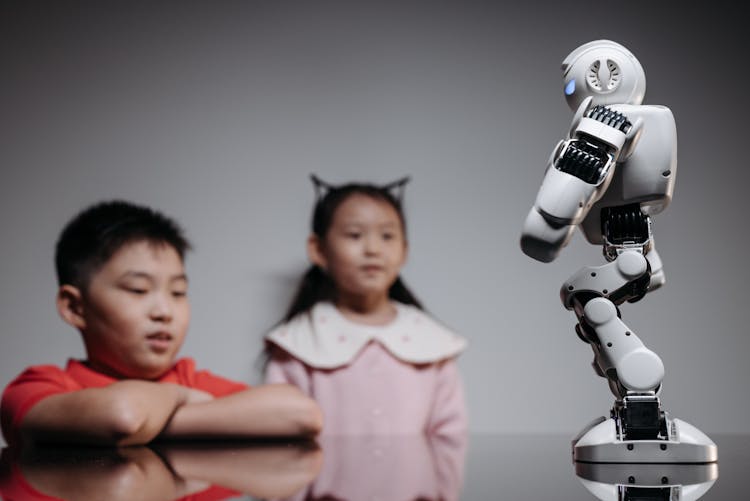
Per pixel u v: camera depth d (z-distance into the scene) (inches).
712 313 96.7
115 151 95.3
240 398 57.3
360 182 95.9
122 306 67.9
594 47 45.2
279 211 94.8
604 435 41.0
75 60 95.9
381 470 40.1
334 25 97.2
